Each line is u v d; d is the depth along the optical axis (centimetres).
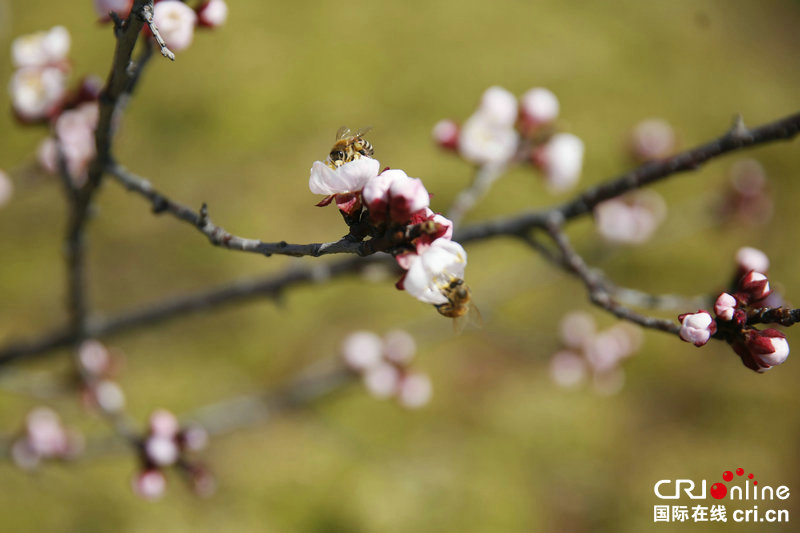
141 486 84
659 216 119
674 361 184
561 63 257
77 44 226
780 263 206
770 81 279
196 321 170
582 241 169
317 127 218
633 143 108
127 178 74
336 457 149
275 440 150
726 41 294
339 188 68
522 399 169
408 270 66
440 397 167
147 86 220
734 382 181
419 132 221
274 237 187
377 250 67
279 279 82
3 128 193
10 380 88
